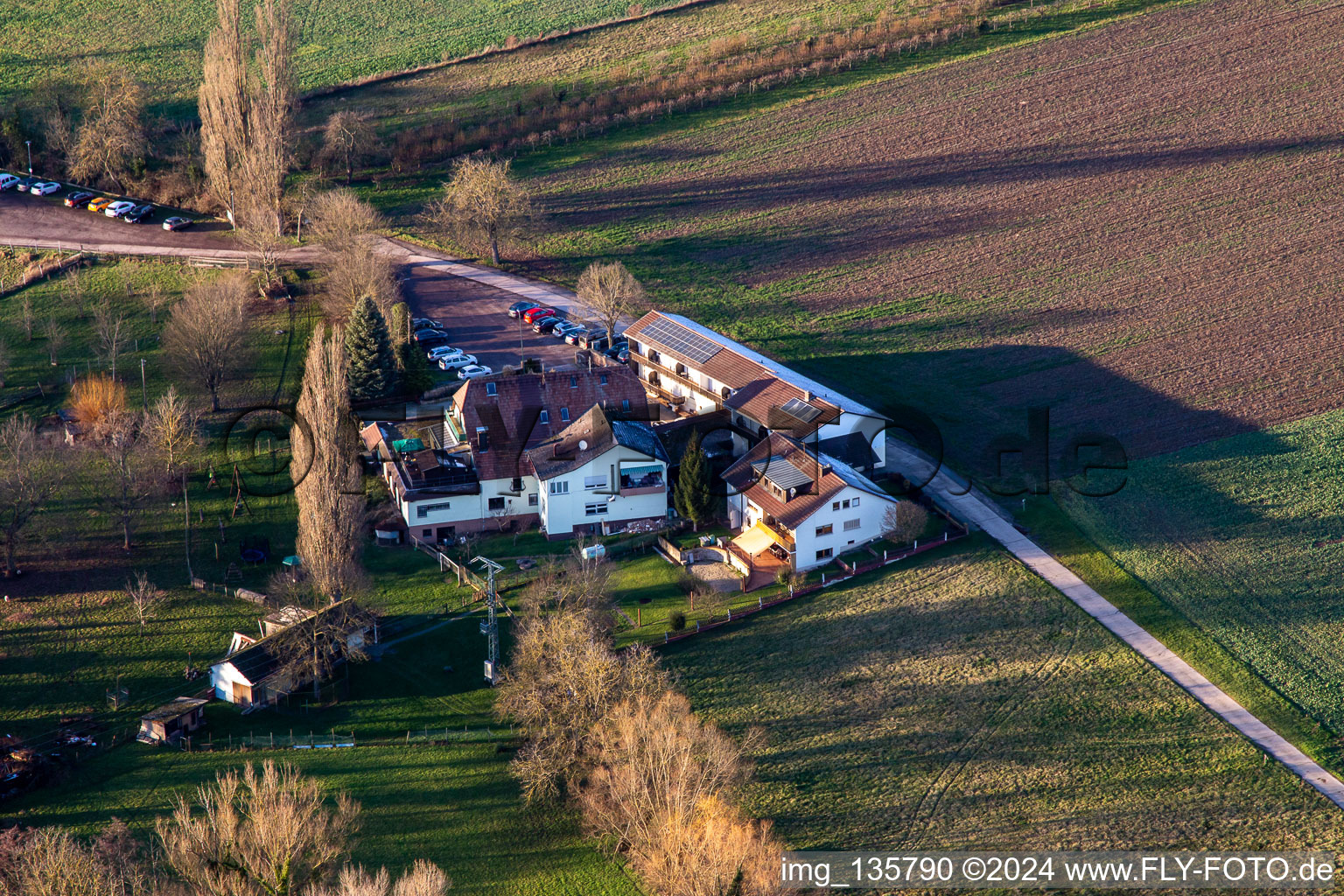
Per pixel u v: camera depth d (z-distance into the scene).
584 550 89.75
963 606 88.06
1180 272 139.12
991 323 132.00
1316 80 173.75
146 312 133.88
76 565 94.06
